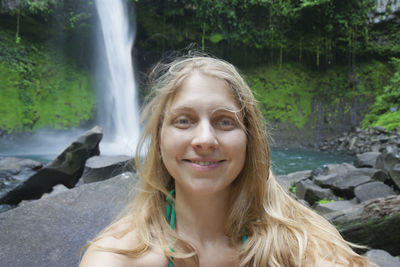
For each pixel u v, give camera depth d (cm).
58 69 1730
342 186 505
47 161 1010
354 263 94
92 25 1683
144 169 115
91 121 1794
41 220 271
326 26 1797
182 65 104
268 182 118
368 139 1480
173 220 107
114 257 92
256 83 2019
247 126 105
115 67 1739
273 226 104
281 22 1831
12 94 1525
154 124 109
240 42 1877
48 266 226
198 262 100
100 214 286
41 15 1530
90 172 521
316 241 99
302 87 2019
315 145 1808
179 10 1666
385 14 1773
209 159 94
